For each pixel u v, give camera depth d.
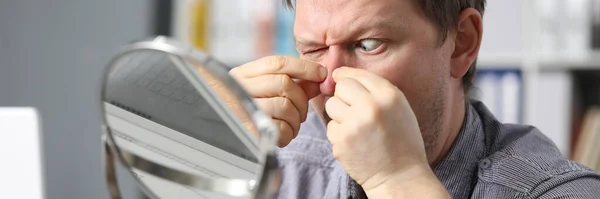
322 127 1.08
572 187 0.80
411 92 0.78
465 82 0.91
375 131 0.70
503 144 0.90
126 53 0.49
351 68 0.75
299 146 1.07
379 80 0.73
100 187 2.79
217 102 0.51
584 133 2.06
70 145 2.80
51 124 2.80
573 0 2.07
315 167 1.05
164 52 0.47
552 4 2.10
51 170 2.80
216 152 0.52
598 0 2.06
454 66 0.85
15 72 2.78
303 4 0.79
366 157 0.71
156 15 2.69
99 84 0.54
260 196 0.46
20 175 0.82
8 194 0.82
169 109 0.54
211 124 0.52
